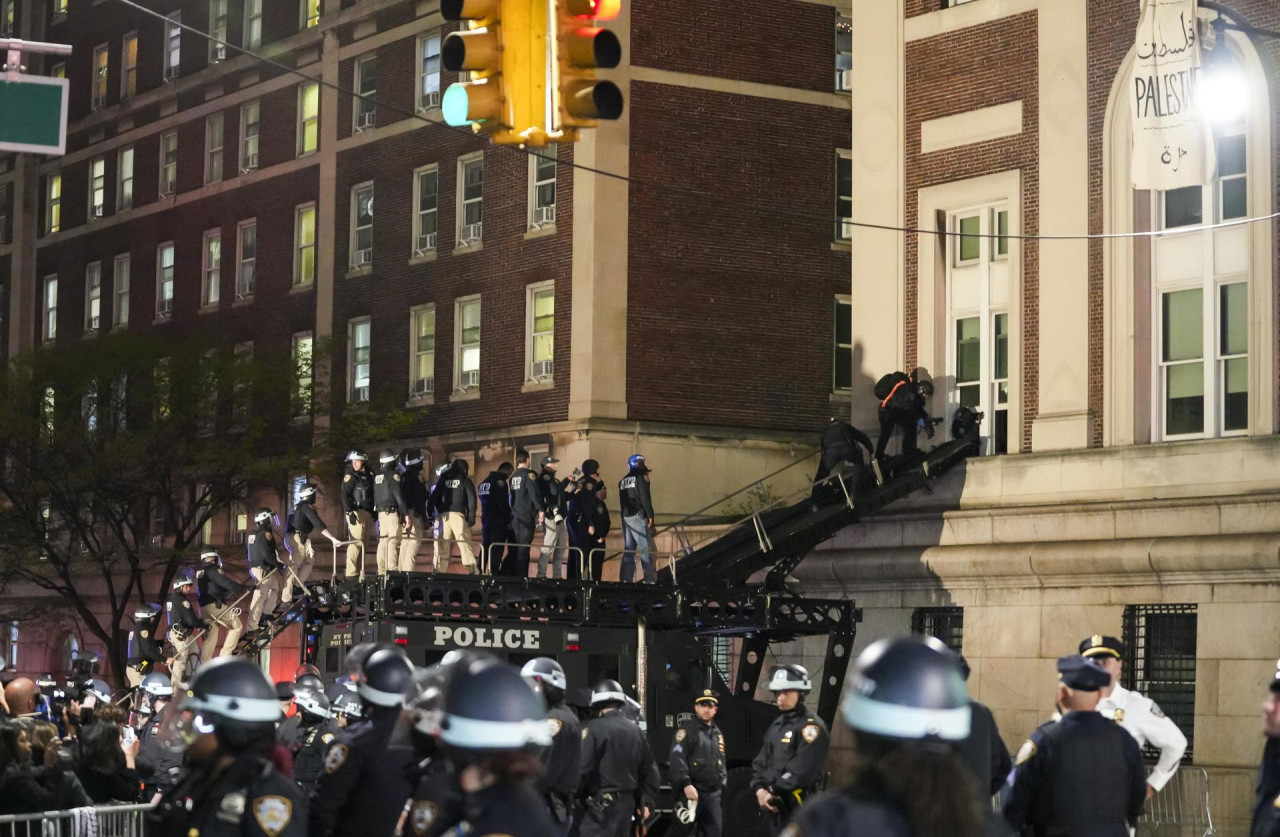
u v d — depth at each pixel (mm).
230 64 61125
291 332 57656
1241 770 30078
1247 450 31547
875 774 5422
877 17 38656
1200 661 30969
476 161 51094
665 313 47812
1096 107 34625
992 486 35000
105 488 52625
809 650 36844
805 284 49938
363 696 9734
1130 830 10883
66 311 69375
